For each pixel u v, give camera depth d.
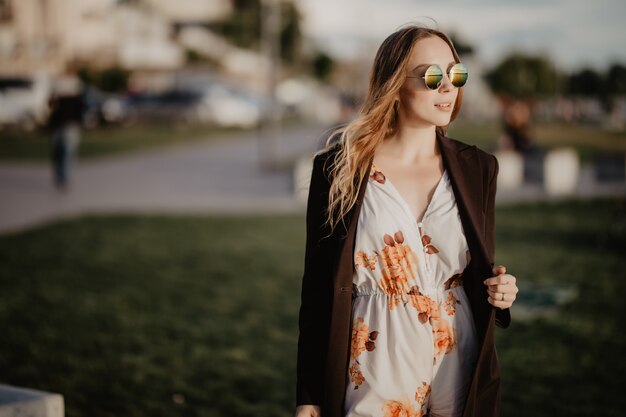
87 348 5.15
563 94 78.56
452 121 2.37
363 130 2.16
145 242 9.27
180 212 11.99
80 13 43.22
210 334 5.53
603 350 5.12
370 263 2.10
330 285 2.12
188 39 58.22
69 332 5.52
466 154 2.19
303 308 2.19
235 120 38.72
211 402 4.21
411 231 2.10
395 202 2.11
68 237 9.51
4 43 38.75
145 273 7.54
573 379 4.57
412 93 2.15
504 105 21.06
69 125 14.52
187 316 6.00
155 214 11.70
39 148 22.55
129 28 50.69
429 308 2.09
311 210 2.20
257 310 6.22
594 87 78.19
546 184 14.92
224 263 8.08
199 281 7.22
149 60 51.22
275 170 18.91
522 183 16.14
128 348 5.18
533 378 4.59
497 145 25.06
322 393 2.13
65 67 40.44
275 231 10.23
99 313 6.05
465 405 2.02
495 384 2.09
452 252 2.10
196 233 9.98
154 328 5.66
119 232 9.95
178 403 4.19
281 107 52.19
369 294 2.13
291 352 5.16
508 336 5.48
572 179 15.06
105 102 32.44
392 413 2.07
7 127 27.34
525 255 8.41
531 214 11.48
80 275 7.41
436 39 2.18
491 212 2.19
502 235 9.66
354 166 2.12
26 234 9.67
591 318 5.91
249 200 13.58
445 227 2.10
